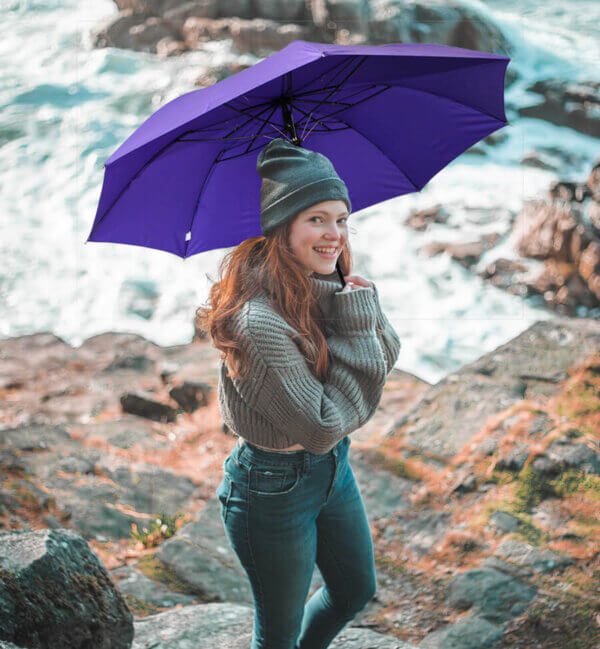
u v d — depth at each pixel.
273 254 1.77
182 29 17.12
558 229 8.75
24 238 11.12
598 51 15.88
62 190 12.59
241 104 1.91
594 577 3.22
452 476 4.10
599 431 4.18
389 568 3.60
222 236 2.13
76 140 14.04
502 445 4.15
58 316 9.33
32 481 4.55
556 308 8.41
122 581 3.57
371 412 1.86
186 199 2.01
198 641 2.74
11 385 6.73
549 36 16.64
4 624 2.06
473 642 3.01
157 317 9.34
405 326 8.31
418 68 1.95
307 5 15.99
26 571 2.20
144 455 5.18
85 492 4.48
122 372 6.91
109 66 16.78
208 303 1.84
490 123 2.14
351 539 2.00
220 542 3.94
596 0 20.64
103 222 1.91
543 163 12.26
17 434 5.29
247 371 1.71
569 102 13.51
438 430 4.54
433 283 9.16
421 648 2.75
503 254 9.36
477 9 15.62
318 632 2.15
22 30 19.14
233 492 1.89
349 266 2.02
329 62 1.88
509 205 10.81
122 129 14.55
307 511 1.87
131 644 2.47
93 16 20.09
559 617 3.04
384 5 15.15
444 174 11.98
